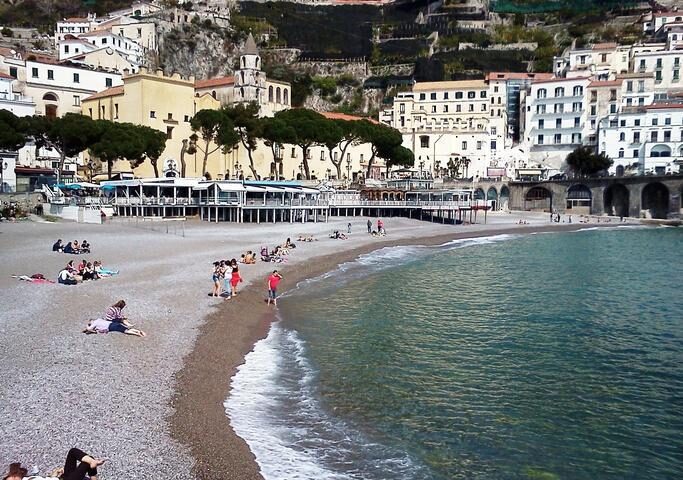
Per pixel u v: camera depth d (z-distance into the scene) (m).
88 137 87.12
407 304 38.91
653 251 73.94
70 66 117.38
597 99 150.75
